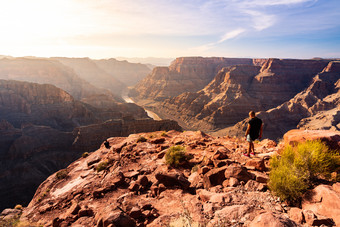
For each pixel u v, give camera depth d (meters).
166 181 6.91
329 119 168.12
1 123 117.94
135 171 9.20
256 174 6.10
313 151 5.00
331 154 5.00
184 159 8.84
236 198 5.01
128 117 136.38
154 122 122.75
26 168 100.44
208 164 7.89
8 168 100.50
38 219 7.89
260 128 7.86
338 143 5.47
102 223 4.97
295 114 197.75
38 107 173.62
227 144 11.29
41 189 12.16
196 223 4.21
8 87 174.00
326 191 4.03
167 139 14.93
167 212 5.35
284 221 3.30
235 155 8.38
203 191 5.66
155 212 5.45
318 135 5.93
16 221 8.09
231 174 6.21
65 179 12.10
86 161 13.98
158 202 6.05
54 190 11.05
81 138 116.50
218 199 5.04
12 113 161.25
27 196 92.19
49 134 121.69
